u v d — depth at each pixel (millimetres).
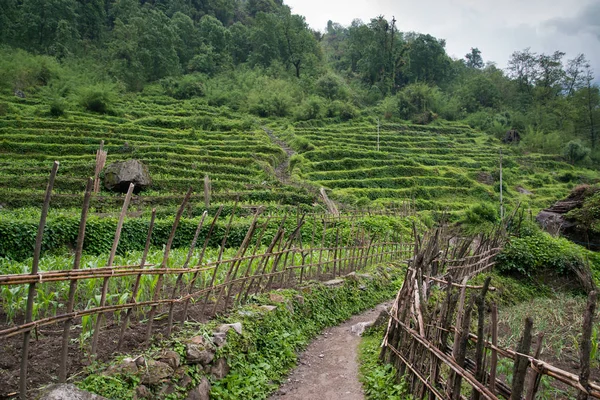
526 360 3012
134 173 23078
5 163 24984
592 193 18219
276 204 24078
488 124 63531
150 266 4562
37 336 4344
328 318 7770
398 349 5262
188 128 42344
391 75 77250
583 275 11039
